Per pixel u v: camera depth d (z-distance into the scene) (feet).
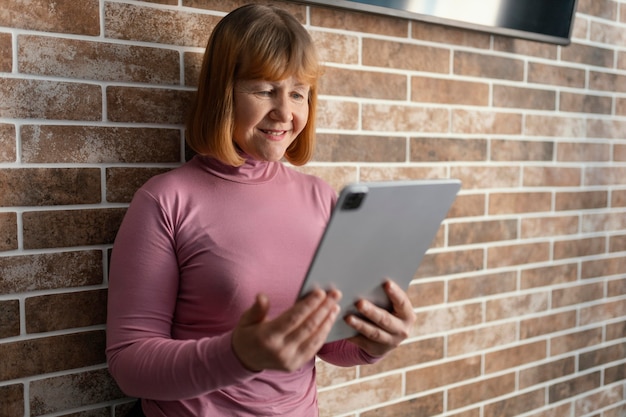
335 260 2.45
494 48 5.62
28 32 3.50
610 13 6.57
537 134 6.03
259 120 3.35
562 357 6.50
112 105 3.80
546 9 5.70
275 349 2.39
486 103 5.61
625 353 7.16
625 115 6.86
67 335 3.75
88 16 3.67
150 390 2.82
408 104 5.10
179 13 4.00
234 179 3.45
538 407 6.33
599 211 6.70
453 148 5.42
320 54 4.58
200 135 3.43
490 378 5.89
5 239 3.51
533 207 6.07
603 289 6.83
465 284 5.62
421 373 5.39
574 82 6.30
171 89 4.00
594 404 6.87
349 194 2.27
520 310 6.07
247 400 3.28
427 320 5.39
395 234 2.64
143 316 3.05
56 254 3.68
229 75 3.30
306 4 4.46
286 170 3.79
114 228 3.87
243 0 4.26
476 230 5.65
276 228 3.40
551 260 6.28
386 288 2.83
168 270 3.16
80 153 3.71
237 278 3.18
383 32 4.91
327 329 2.45
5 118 3.47
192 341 2.84
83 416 3.84
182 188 3.29
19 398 3.62
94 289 3.83
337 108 4.71
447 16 5.12
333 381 4.86
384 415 5.18
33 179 3.57
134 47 3.84
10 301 3.55
